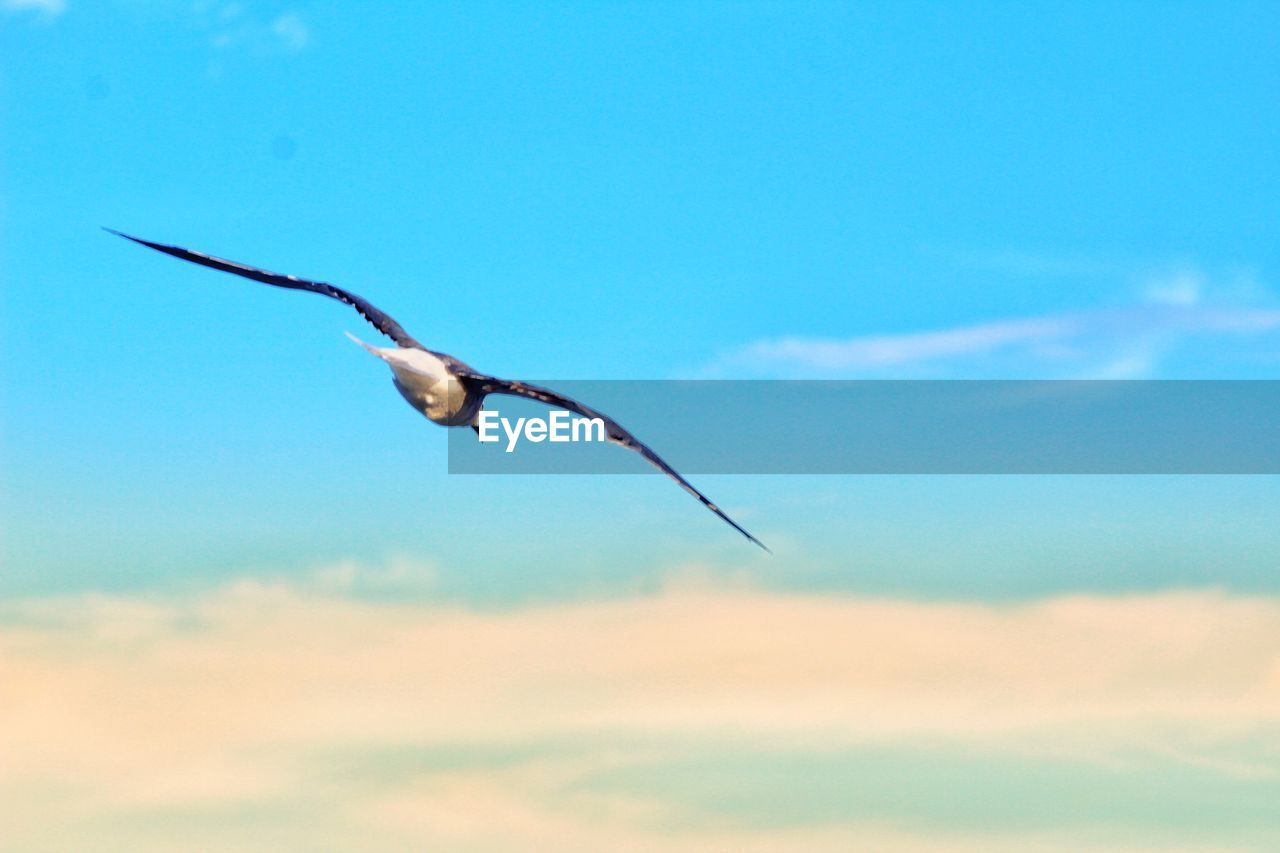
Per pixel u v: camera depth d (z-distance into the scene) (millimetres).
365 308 20688
